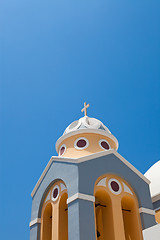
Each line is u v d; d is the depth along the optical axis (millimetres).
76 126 19391
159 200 20812
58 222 15320
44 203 17047
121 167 16719
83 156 16359
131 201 16156
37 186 18031
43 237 16031
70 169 15773
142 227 15211
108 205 15469
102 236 15703
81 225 13508
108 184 15820
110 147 18531
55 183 16812
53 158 17328
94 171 15664
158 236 12195
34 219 16922
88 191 14773
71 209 14297
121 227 14727
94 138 18234
